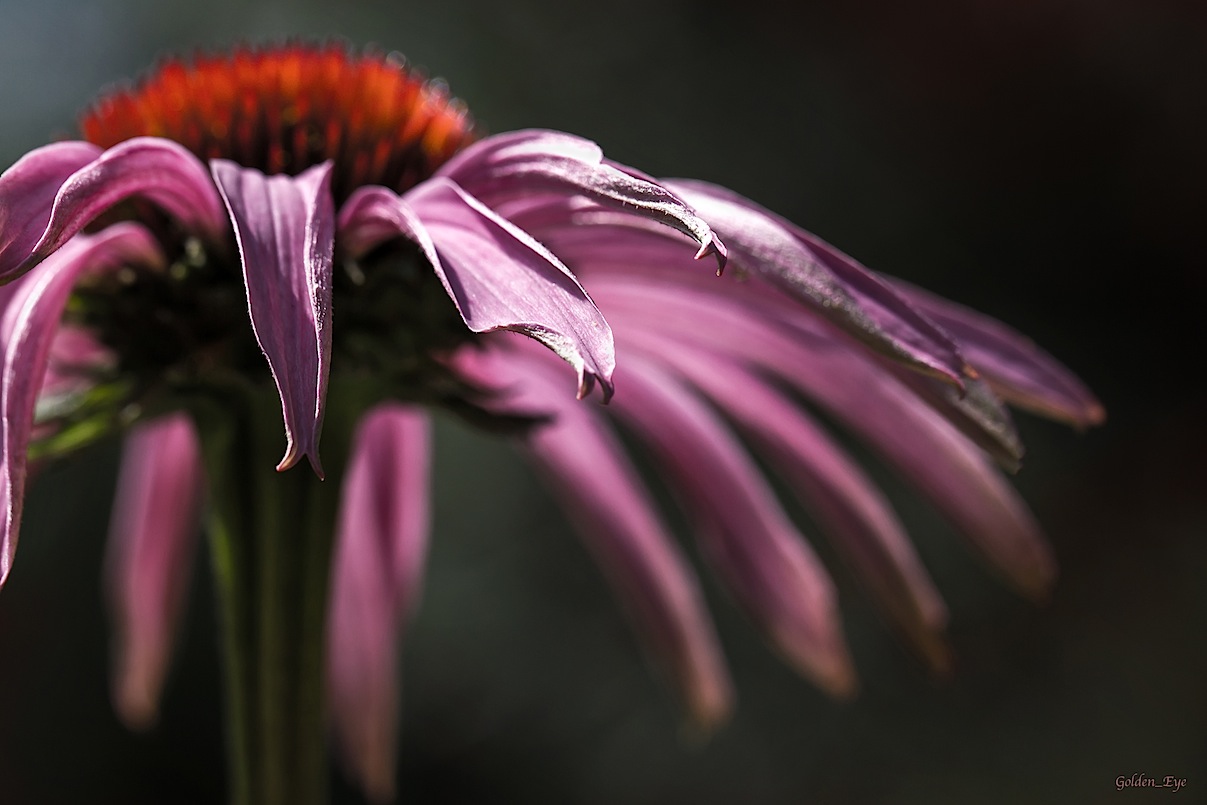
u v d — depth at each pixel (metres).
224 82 0.26
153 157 0.24
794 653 0.29
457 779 0.44
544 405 0.29
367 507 0.30
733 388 0.28
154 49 0.47
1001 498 0.27
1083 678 0.47
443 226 0.23
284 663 0.25
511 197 0.24
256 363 0.25
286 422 0.22
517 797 0.44
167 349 0.25
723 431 0.29
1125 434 0.51
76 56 0.47
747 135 0.51
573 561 0.45
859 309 0.23
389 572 0.30
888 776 0.45
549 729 0.44
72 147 0.24
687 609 0.30
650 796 0.44
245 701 0.25
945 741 0.46
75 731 0.44
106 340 0.25
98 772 0.44
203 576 0.45
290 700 0.25
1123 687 0.47
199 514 0.30
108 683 0.45
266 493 0.25
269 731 0.25
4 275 0.22
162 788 0.45
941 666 0.28
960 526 0.27
